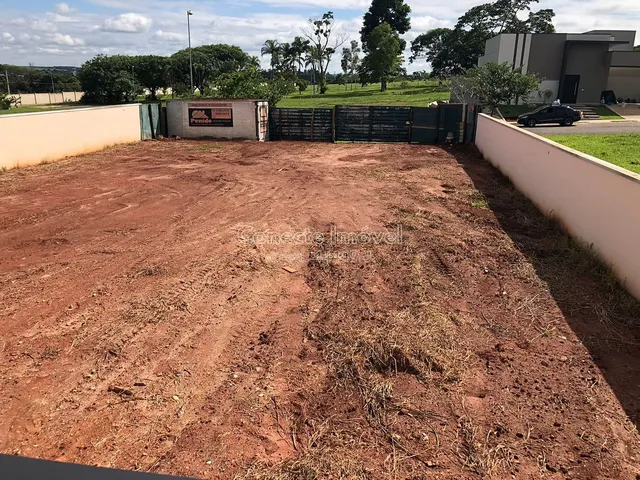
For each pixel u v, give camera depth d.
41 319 5.75
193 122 24.31
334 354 4.98
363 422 3.99
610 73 46.28
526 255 7.93
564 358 4.96
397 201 11.64
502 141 15.23
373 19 86.44
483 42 67.75
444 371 4.68
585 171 8.09
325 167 16.39
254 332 5.49
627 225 6.52
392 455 3.62
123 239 8.73
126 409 4.16
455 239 8.73
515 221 10.03
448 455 3.62
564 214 9.16
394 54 74.25
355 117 23.98
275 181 13.91
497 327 5.61
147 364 4.85
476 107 21.81
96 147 19.64
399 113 23.52
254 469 3.46
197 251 8.11
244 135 24.11
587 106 42.72
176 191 12.54
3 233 9.08
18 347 5.14
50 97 75.44
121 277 7.00
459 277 7.05
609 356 5.02
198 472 3.45
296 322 5.71
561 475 3.44
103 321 5.70
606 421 4.01
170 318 5.78
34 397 4.32
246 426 3.95
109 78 67.44
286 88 33.62
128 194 12.18
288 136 24.97
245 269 7.34
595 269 7.14
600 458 3.60
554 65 44.12
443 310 6.00
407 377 4.62
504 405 4.21
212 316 5.86
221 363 4.88
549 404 4.23
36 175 14.51
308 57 85.50
